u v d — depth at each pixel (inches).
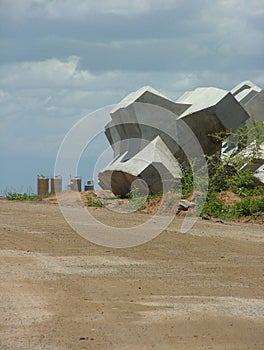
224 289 741.9
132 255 968.3
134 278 797.9
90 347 525.7
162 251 1003.9
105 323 594.2
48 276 800.3
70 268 855.7
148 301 678.5
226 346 533.3
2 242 1052.5
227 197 1641.2
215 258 949.8
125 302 673.0
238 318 614.9
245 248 1043.9
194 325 590.2
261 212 1489.9
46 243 1053.2
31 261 898.7
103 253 980.6
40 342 538.3
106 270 847.1
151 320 604.7
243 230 1269.7
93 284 758.5
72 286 745.6
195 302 676.1
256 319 612.1
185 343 538.6
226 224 1369.3
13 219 1360.7
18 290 720.3
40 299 680.4
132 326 585.0
